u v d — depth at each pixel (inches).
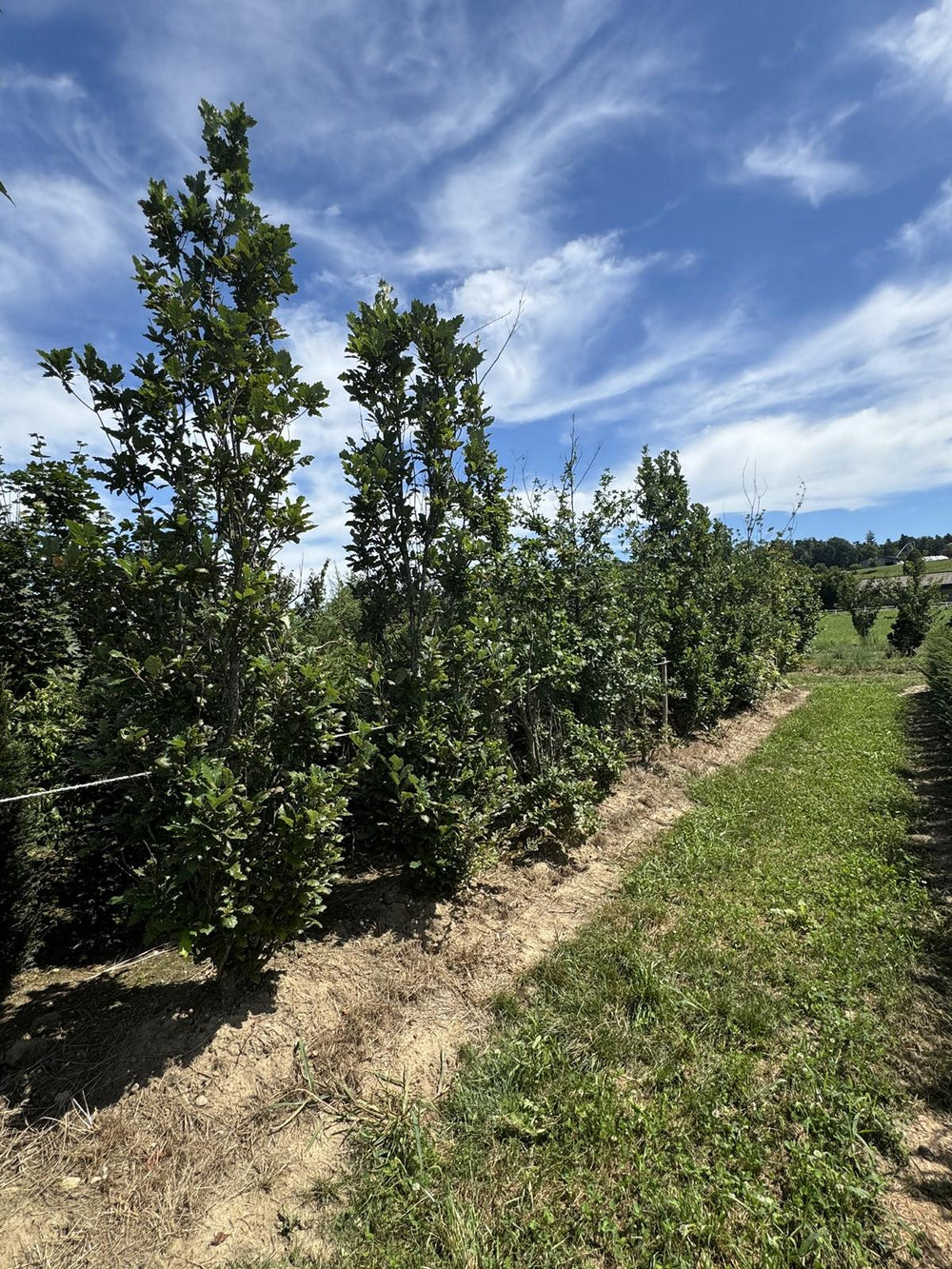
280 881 125.8
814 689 623.8
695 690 394.9
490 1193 95.9
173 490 131.3
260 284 141.9
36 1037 121.6
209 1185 96.2
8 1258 84.4
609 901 190.4
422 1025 133.8
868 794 281.0
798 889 190.7
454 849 170.4
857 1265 84.4
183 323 124.2
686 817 259.8
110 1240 87.5
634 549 393.7
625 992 142.3
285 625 134.9
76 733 157.3
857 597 1096.8
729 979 147.1
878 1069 119.4
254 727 134.3
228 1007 128.6
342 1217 92.5
